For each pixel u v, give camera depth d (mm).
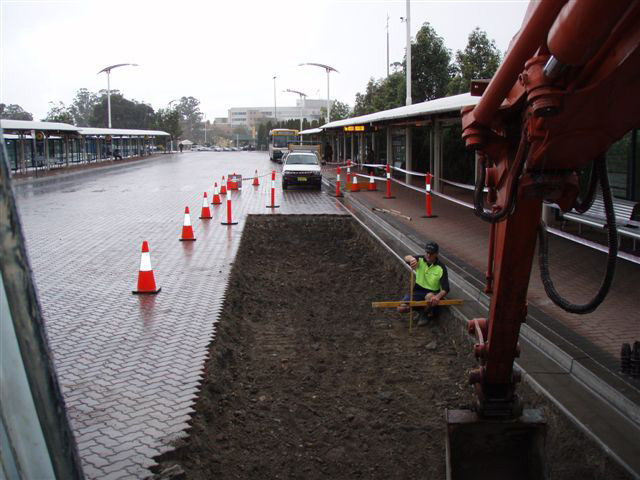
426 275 10125
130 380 6863
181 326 8844
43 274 11938
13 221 1455
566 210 4031
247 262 14914
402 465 5926
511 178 3764
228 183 27562
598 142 3348
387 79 38875
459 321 9273
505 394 4957
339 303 12031
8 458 1439
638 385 6078
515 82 3594
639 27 2713
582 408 5879
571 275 10367
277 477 5668
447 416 5066
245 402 7199
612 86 3006
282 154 60875
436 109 14961
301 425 6719
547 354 7320
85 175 40688
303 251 17250
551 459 5496
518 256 4250
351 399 7465
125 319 9148
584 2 2475
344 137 44469
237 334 9508
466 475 4996
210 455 5680
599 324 7953
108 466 5051
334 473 5793
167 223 18688
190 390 6609
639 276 10188
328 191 29016
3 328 1444
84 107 142375
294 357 8906
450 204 21250
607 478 4957
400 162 31828
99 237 16141
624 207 12453
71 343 8078
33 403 1479
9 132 36125
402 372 8320
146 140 82562
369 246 16719
